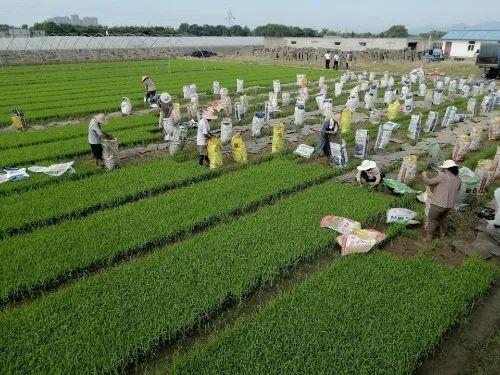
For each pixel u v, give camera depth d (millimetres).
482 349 7520
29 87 34844
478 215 12102
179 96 30922
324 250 10391
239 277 8953
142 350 7109
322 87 30750
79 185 13961
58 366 6707
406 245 10812
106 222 11453
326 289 8594
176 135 17406
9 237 10789
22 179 14406
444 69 49312
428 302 8219
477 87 32156
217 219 11945
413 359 6965
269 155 17156
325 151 16328
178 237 11102
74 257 9719
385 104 27641
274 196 13375
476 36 68312
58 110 25812
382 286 8672
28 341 7203
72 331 7461
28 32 66250
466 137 16703
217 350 7113
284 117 24359
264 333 7449
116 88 34438
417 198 12898
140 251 10383
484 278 9016
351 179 14812
